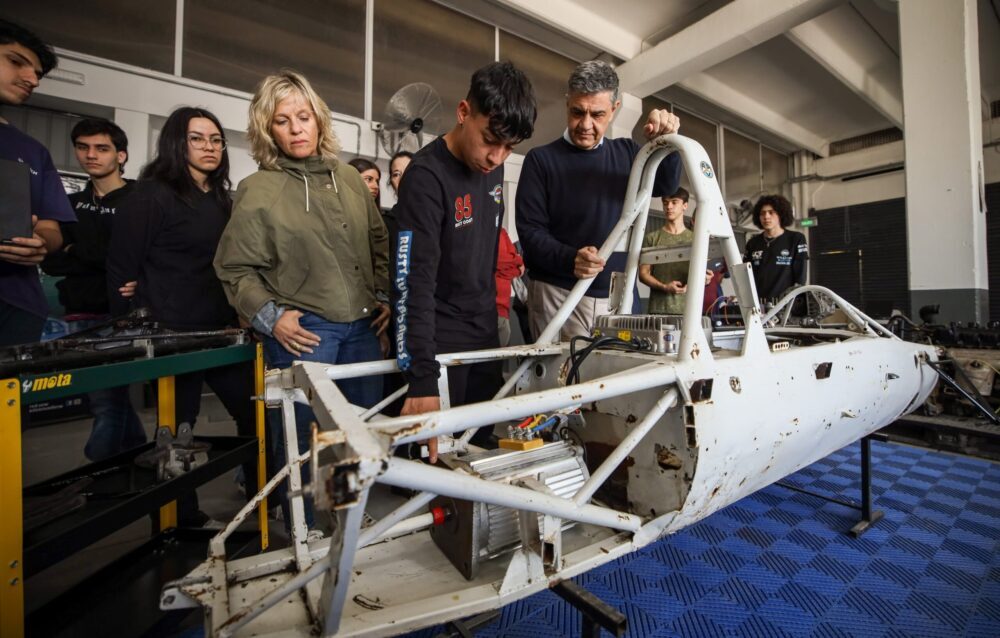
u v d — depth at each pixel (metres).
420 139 3.85
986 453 2.60
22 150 1.57
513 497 0.75
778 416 1.16
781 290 3.33
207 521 1.68
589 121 1.55
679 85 6.37
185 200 1.62
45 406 3.40
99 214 2.04
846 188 8.86
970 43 3.63
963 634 1.18
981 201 3.69
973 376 2.86
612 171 1.71
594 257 1.36
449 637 1.10
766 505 1.96
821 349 1.38
